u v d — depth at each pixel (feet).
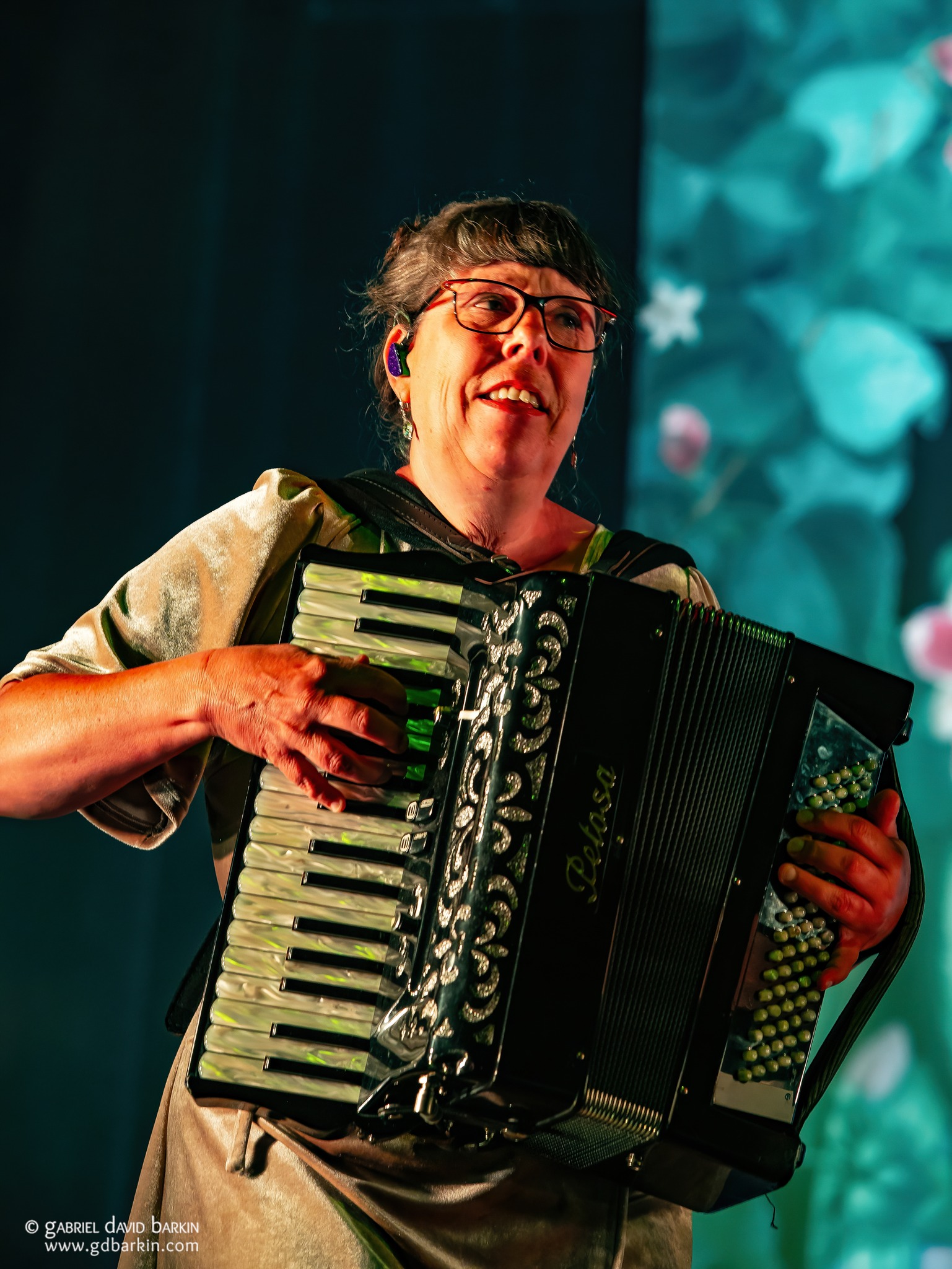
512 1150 11.91
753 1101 11.37
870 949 13.11
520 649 11.18
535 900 10.57
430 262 14.42
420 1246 11.69
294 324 36.68
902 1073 28.96
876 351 32.86
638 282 34.45
